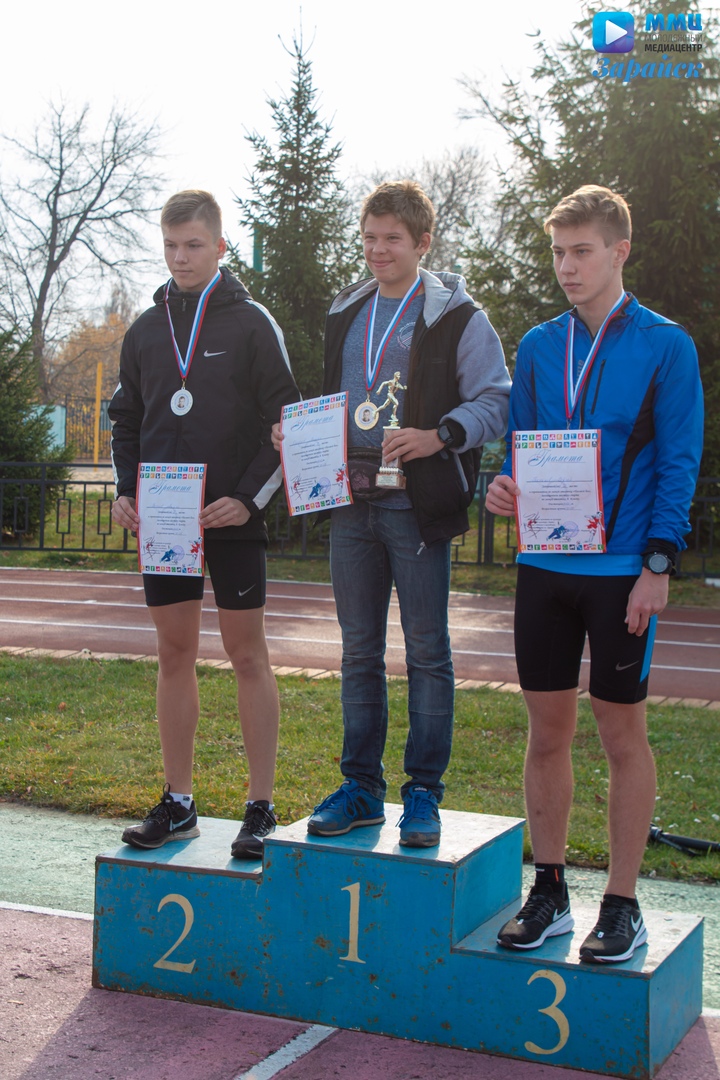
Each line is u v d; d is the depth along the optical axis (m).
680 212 16.30
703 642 11.08
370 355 3.42
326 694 7.64
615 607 2.99
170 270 3.70
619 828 3.01
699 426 2.99
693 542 16.55
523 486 3.07
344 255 19.08
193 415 3.64
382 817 3.44
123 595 13.44
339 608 3.53
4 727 6.60
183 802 3.67
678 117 16.19
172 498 3.60
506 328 18.00
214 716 6.80
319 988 3.11
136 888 3.31
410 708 3.41
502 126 18.20
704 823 4.93
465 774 5.73
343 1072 2.79
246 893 3.19
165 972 3.28
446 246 40.69
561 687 3.13
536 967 2.86
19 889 4.15
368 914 3.05
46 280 37.12
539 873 3.10
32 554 17.00
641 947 2.92
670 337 2.98
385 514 3.38
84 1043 2.94
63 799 5.28
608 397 3.01
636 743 3.04
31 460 18.70
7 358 19.16
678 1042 2.97
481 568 15.62
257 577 3.70
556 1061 2.84
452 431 3.22
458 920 2.99
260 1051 2.92
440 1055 2.91
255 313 3.70
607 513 3.01
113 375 52.88
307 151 18.77
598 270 3.01
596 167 17.14
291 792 5.25
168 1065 2.82
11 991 3.25
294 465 3.46
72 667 8.41
